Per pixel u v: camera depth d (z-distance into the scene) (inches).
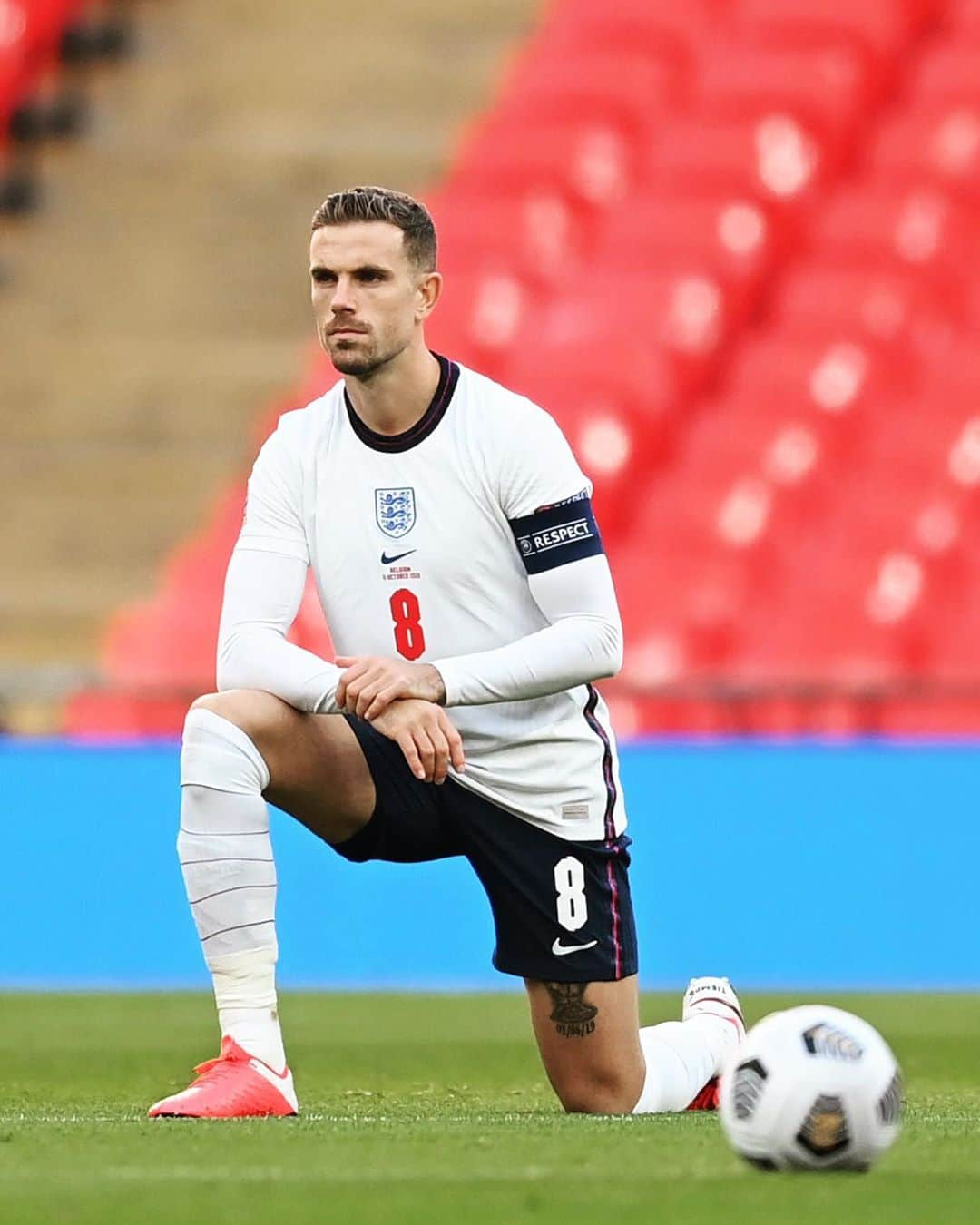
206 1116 601.3
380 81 2527.1
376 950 1400.1
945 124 2279.8
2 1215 415.8
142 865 1393.9
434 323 2151.8
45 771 1398.9
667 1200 430.3
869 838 1374.3
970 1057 964.6
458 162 2402.8
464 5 2581.2
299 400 2178.9
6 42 2469.2
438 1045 1034.7
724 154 2278.5
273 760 631.2
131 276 2386.8
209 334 2322.8
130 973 1392.7
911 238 2196.1
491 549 647.8
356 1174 467.2
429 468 644.7
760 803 1375.5
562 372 2073.1
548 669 629.0
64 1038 1075.9
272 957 626.5
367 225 627.2
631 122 2342.5
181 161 2477.9
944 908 1375.5
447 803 657.6
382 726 615.5
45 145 2504.9
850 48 2341.3
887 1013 1192.2
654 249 2214.6
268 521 658.2
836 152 2289.6
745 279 2202.3
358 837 665.6
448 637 651.5
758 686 1333.7
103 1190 445.7
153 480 2176.4
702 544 1947.6
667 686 1334.9
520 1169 475.2
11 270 2406.5
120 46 2591.0
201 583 1958.7
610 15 2436.0
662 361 2101.4
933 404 2047.2
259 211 2426.2
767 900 1373.0
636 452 2037.4
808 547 1935.3
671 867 1373.0
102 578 2087.8
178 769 1395.2
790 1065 467.8
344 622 661.3
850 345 2108.8
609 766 669.9
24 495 2177.7
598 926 661.9
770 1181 456.4
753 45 2368.4
